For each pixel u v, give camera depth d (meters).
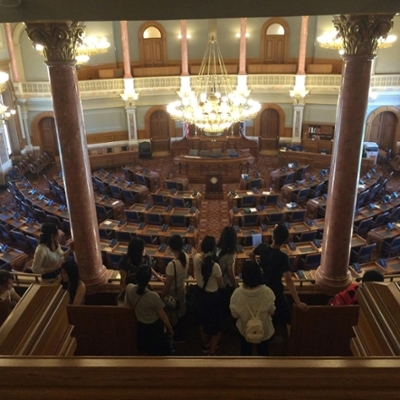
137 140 21.78
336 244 6.32
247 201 13.90
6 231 12.17
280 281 4.68
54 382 1.36
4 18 4.41
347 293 4.52
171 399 1.32
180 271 4.63
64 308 2.16
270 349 4.89
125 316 4.11
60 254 5.53
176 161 17.92
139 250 4.73
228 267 4.81
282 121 21.44
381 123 20.44
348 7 4.18
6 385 1.36
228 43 21.14
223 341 5.00
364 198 14.23
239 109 13.82
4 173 17.77
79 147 6.15
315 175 17.52
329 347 4.31
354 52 5.55
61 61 5.68
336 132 6.10
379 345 1.87
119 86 20.44
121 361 1.42
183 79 20.61
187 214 12.48
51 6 4.16
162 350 4.18
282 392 1.33
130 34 20.75
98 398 1.33
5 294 4.26
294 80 20.19
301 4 4.23
